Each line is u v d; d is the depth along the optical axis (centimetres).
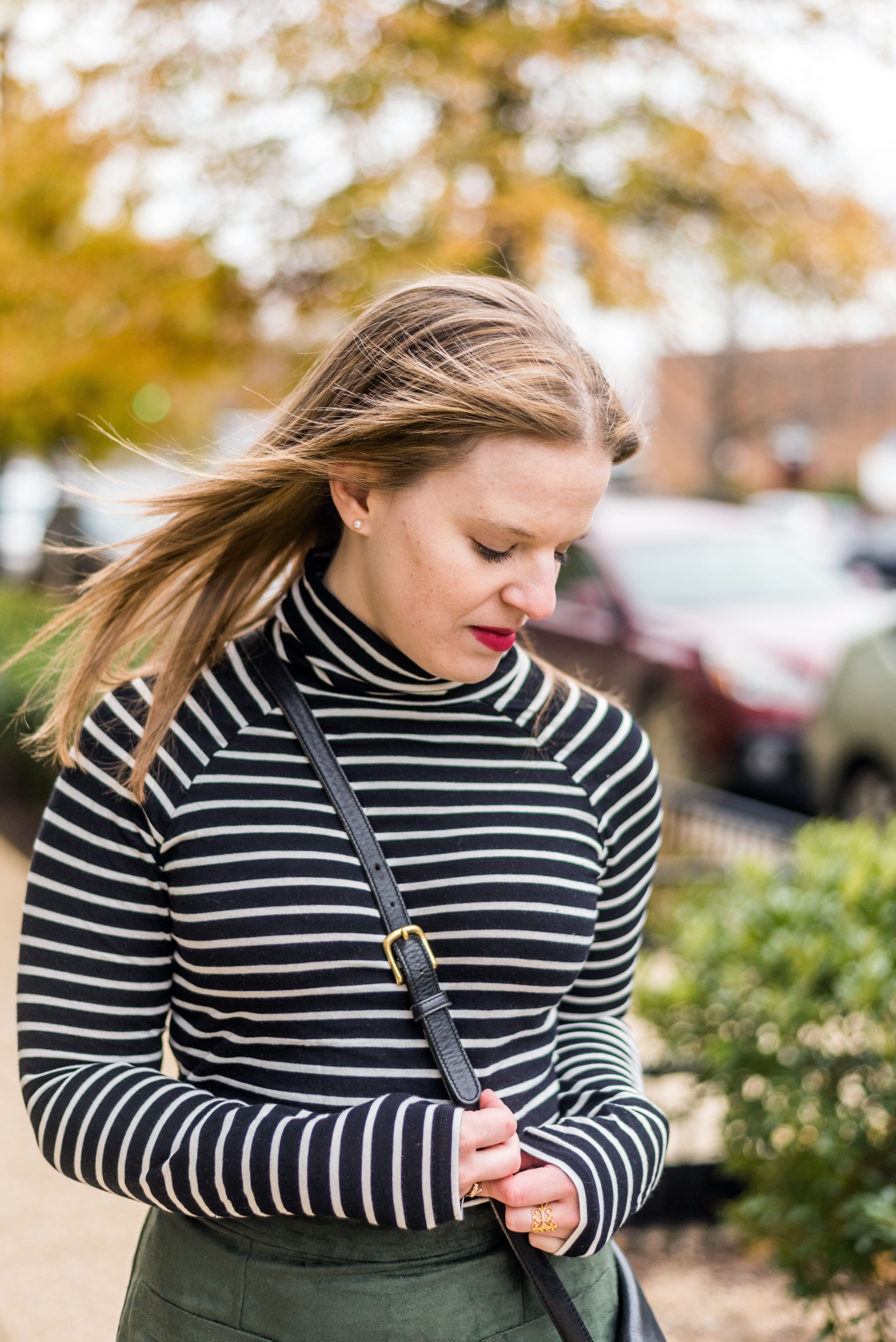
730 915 316
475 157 596
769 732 689
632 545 809
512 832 129
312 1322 121
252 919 121
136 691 133
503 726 133
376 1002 122
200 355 695
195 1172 115
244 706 129
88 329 688
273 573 147
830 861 323
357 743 129
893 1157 260
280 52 589
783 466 3131
